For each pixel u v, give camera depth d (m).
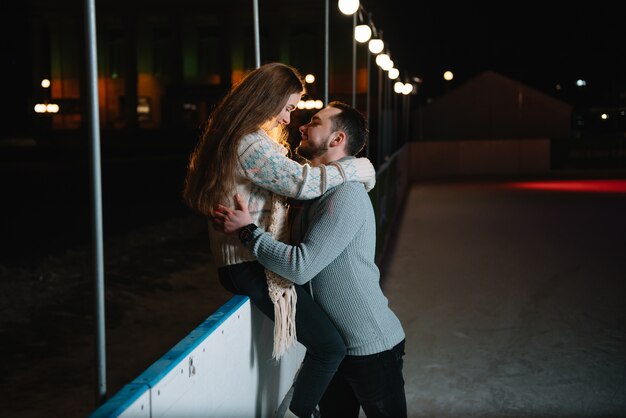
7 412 4.17
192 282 7.77
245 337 2.69
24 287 7.31
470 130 34.12
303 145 2.63
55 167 24.39
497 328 5.60
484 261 8.54
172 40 51.81
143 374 1.89
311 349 2.53
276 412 3.35
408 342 5.23
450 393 4.18
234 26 51.16
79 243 10.20
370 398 2.58
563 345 5.11
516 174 24.61
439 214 13.48
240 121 2.31
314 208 2.45
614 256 8.77
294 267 2.32
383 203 9.28
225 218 2.35
